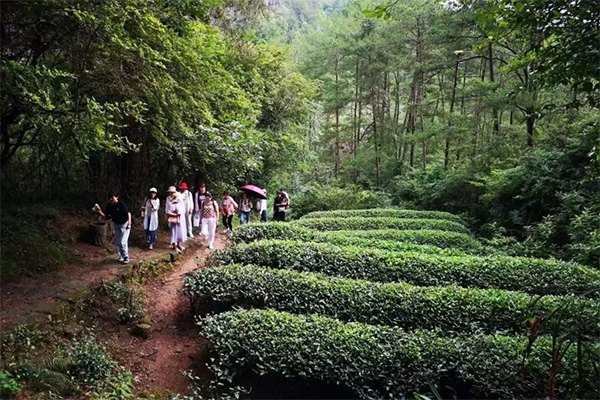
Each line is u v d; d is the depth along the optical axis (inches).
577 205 373.1
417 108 888.9
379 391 197.0
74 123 220.1
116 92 266.4
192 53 272.5
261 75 651.5
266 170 741.9
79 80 242.7
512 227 517.0
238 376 218.2
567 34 142.2
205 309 287.7
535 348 192.2
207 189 538.6
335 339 212.5
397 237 454.0
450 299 255.4
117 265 322.3
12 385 163.0
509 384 182.4
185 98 295.6
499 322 239.5
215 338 221.9
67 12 208.7
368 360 200.8
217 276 280.2
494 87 566.9
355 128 1122.0
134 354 236.1
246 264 324.8
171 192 394.0
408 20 800.3
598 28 132.8
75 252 338.3
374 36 910.4
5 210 333.7
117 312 263.9
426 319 245.1
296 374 201.9
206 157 462.0
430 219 569.6
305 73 1147.3
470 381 189.6
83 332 234.1
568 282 286.4
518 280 297.1
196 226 512.4
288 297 265.6
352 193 807.7
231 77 350.9
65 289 263.4
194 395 207.5
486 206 589.9
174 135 374.0
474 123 630.5
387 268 316.5
